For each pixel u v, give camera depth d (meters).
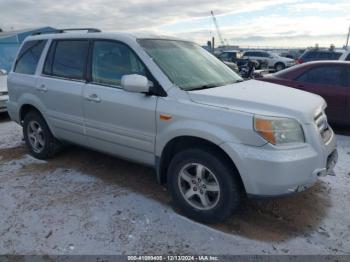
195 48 4.25
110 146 3.88
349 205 3.60
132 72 3.55
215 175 3.04
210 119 2.96
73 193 3.86
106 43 3.85
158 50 3.65
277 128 2.75
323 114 3.36
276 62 26.86
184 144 3.32
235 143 2.83
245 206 3.54
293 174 2.75
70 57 4.23
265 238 3.01
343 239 3.00
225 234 3.06
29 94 4.71
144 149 3.52
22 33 20.41
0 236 3.03
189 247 2.88
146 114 3.37
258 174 2.76
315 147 2.90
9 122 7.79
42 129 4.75
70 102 4.13
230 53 28.17
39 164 4.77
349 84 6.38
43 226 3.18
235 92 3.25
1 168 4.65
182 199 3.33
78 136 4.23
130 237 3.01
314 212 3.45
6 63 19.72
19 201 3.67
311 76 6.73
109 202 3.64
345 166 4.71
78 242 2.94
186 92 3.21
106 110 3.72
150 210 3.47
